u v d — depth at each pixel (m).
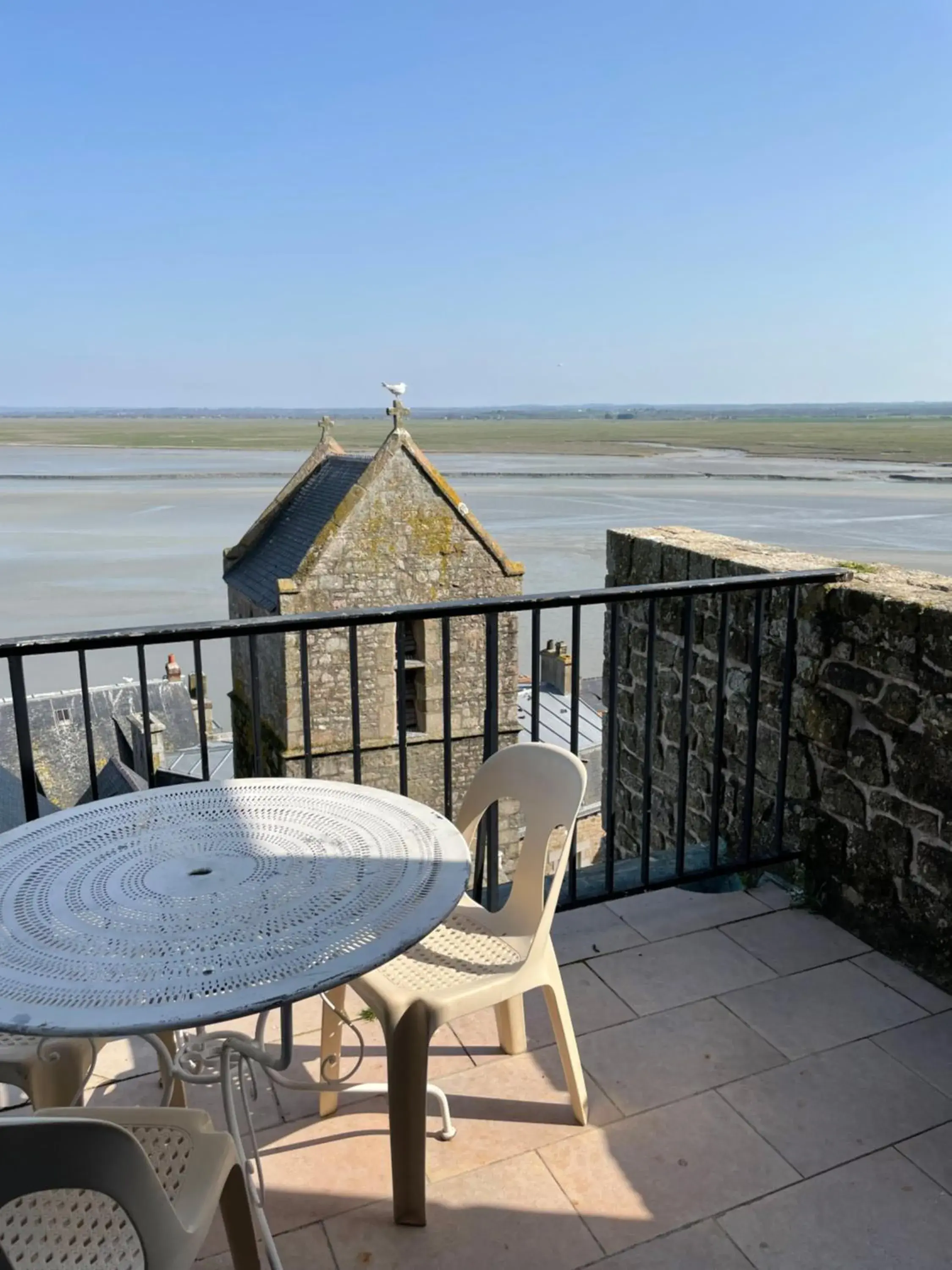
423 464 17.05
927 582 3.46
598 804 15.96
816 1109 2.50
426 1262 2.04
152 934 1.70
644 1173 2.29
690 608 3.30
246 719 19.45
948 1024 2.86
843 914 3.44
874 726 3.26
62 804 24.03
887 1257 2.05
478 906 2.56
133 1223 1.31
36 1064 1.88
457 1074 2.65
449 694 3.03
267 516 21.06
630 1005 2.96
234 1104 1.95
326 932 1.71
